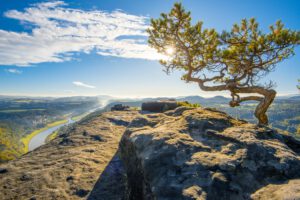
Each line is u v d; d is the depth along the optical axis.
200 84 14.13
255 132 5.72
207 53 12.35
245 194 3.73
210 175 4.09
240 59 11.90
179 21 12.40
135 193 5.42
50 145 10.66
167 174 4.39
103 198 5.98
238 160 4.41
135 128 7.62
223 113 8.10
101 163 8.12
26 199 5.78
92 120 15.42
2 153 183.75
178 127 6.48
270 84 11.81
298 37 10.27
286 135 6.84
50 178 6.90
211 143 5.40
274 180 3.97
